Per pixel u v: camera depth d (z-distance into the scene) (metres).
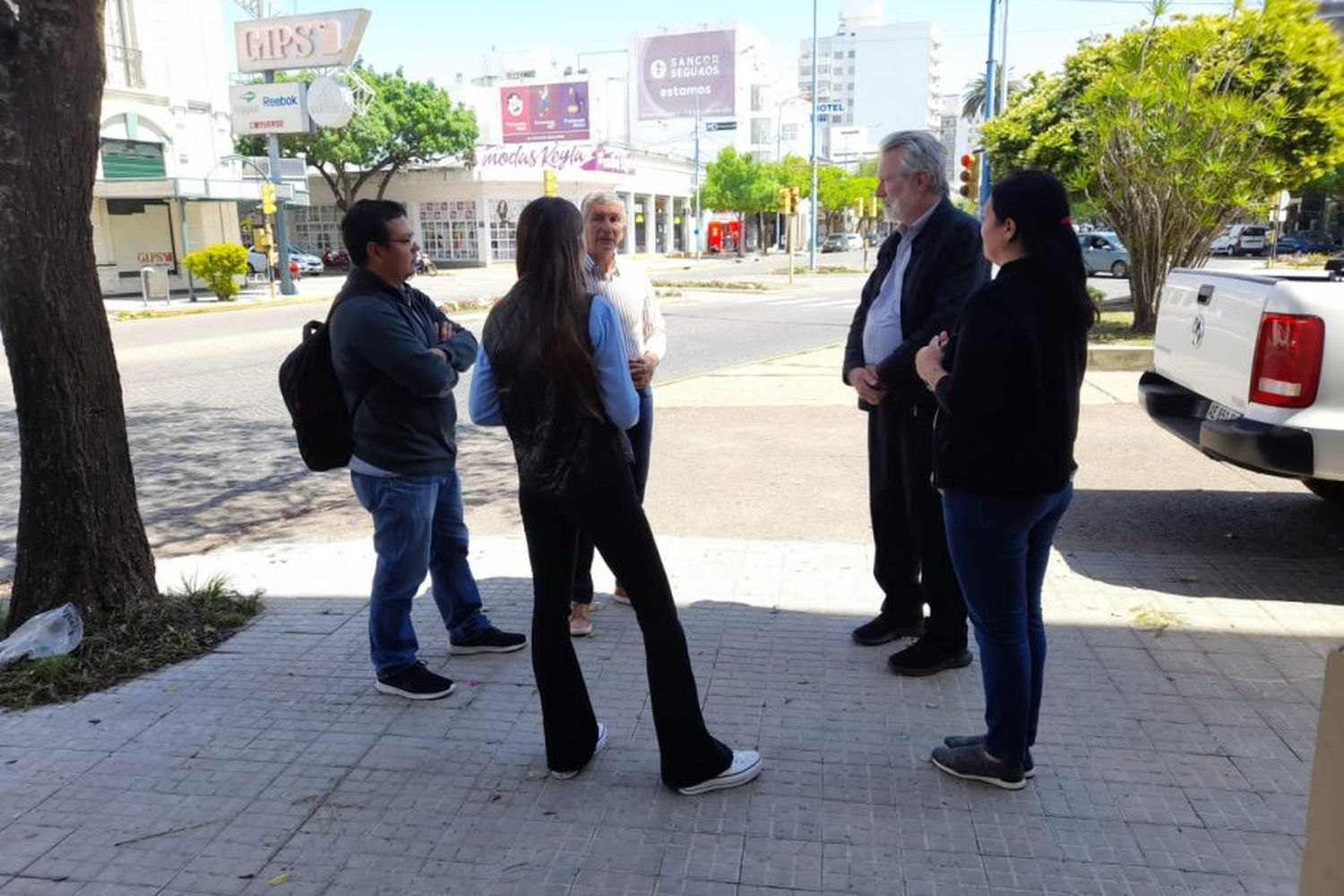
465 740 3.59
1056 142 15.66
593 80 74.88
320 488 7.71
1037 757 3.39
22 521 4.37
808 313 23.47
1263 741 3.48
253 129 30.80
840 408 10.36
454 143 49.84
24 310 4.12
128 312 25.03
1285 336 4.65
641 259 63.44
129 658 4.20
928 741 3.52
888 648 4.30
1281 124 13.45
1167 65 13.12
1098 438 8.51
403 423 3.70
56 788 3.31
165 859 2.92
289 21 30.28
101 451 4.39
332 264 50.09
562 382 2.93
